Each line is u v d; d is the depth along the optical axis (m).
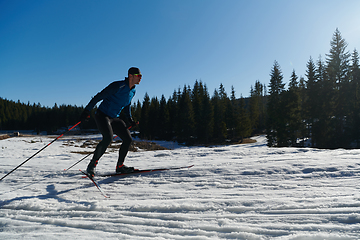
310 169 2.61
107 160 4.59
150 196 2.16
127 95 2.84
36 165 3.96
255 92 55.56
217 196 2.02
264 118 53.47
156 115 46.34
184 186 2.40
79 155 5.78
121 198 2.15
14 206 2.04
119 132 2.96
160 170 3.09
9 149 9.20
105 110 2.79
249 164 3.04
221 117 44.03
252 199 1.86
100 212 1.81
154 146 13.14
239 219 1.53
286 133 28.48
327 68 28.28
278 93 33.41
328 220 1.40
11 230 1.55
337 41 27.72
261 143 34.94
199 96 50.19
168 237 1.36
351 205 1.58
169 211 1.76
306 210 1.56
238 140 39.97
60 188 2.56
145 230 1.47
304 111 28.98
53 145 12.02
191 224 1.51
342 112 26.00
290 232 1.31
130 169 3.13
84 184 2.69
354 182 2.11
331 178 2.29
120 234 1.42
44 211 1.90
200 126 40.25
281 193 1.96
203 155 4.78
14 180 2.96
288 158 3.34
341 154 3.48
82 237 1.39
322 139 25.67
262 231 1.34
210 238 1.32
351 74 27.58
